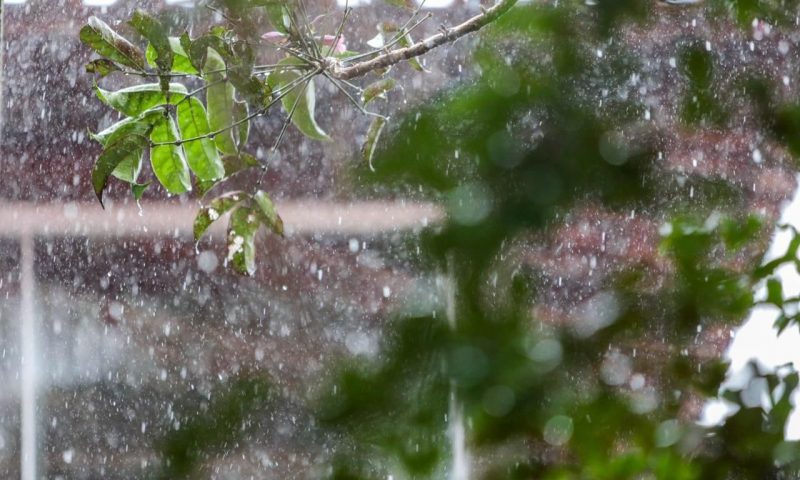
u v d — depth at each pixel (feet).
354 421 8.73
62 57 22.93
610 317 9.10
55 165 23.98
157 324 22.88
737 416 9.23
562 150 9.00
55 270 23.84
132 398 22.66
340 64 10.53
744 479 9.19
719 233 9.28
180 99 10.48
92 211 23.93
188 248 22.98
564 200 8.82
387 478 8.77
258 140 20.44
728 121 9.30
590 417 9.04
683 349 9.17
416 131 9.02
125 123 10.48
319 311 19.45
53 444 23.63
